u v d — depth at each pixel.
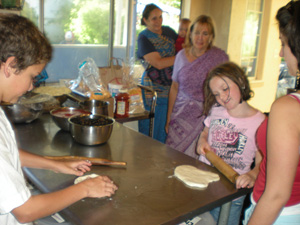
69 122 1.48
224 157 1.49
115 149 1.45
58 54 2.86
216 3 3.87
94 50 3.12
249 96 1.49
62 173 1.17
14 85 0.76
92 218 0.89
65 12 2.80
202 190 1.09
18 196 0.72
